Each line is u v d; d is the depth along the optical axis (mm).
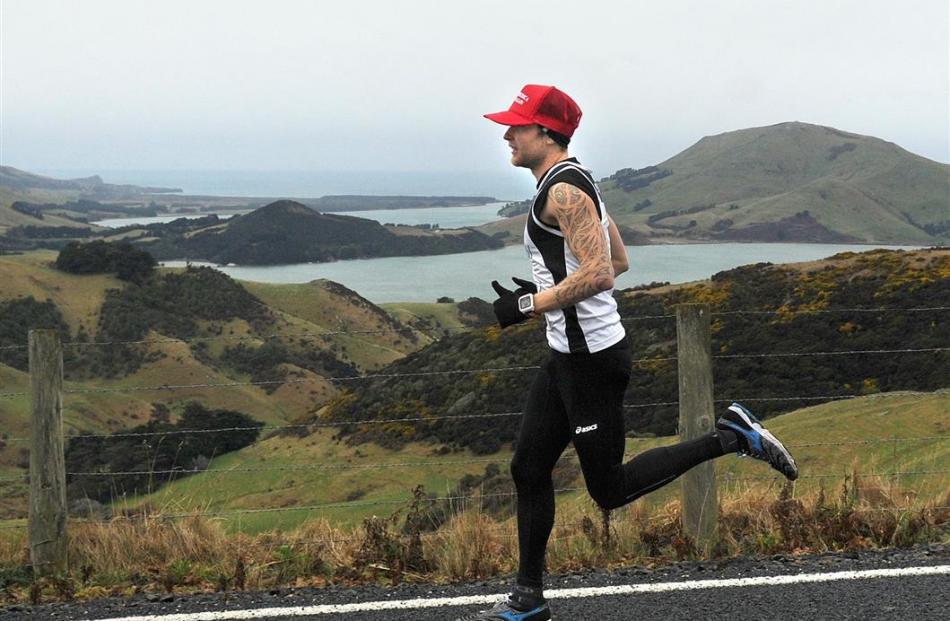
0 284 121625
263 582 4387
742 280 39344
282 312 134000
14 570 4688
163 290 130250
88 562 4773
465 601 3814
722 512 4922
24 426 65438
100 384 99812
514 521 4961
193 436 21234
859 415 15086
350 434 21969
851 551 4316
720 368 25312
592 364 3119
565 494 10500
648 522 4906
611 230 3441
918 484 5621
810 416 16031
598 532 4695
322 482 16453
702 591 3818
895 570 3951
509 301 3086
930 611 3500
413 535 4527
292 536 5070
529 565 3385
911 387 22734
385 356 118000
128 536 4902
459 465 17000
